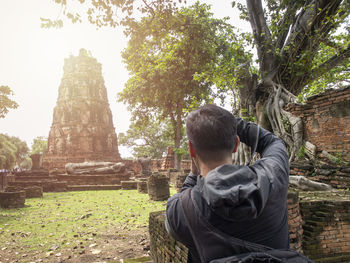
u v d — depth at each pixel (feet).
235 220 2.97
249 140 4.15
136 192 54.24
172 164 99.19
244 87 36.45
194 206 3.33
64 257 16.29
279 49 35.91
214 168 3.52
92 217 28.04
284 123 30.07
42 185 59.67
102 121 155.74
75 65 161.89
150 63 87.10
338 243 12.41
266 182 3.16
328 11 32.37
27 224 25.46
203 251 3.19
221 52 62.13
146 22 31.76
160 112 103.40
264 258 2.93
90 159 139.13
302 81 36.40
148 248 17.43
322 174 22.25
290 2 34.04
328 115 24.20
